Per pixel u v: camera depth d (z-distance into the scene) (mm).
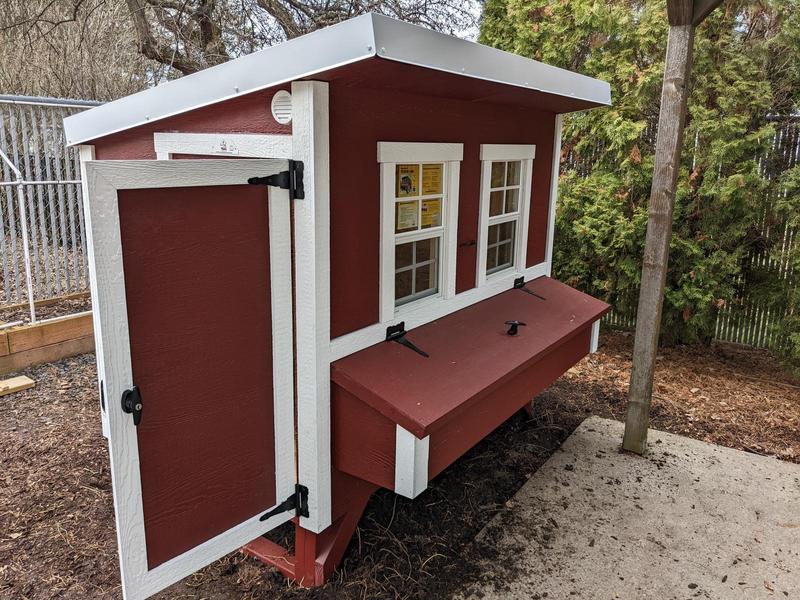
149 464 1824
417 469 2158
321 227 2121
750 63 5184
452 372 2508
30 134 5836
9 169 5730
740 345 6270
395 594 2537
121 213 1641
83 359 5277
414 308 2781
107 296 1633
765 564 2793
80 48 7941
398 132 2479
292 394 2279
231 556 2789
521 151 3512
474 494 3354
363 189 2346
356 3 8266
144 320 1744
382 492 3312
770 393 5055
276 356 2182
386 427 2217
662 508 3250
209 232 1881
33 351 4992
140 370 1757
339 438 2377
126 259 1671
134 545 1812
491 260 3570
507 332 3045
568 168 6473
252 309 2066
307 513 2396
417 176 2693
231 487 2115
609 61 5836
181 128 2660
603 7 5691
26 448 3713
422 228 2795
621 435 4172
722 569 2756
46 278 5613
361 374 2287
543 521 3109
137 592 1839
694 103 5375
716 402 4828
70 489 3293
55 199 6090
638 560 2811
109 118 2857
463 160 2996
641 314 3727
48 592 2518
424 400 2229
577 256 6156
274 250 2094
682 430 4293
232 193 1928
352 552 2791
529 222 3844
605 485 3482
